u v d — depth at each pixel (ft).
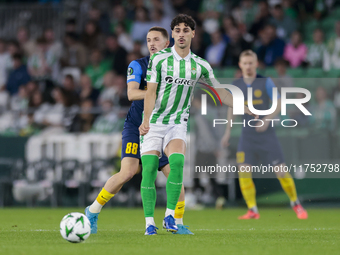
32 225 69.56
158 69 50.98
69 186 128.16
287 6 174.81
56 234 53.67
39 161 129.70
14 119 138.92
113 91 156.56
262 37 161.48
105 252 36.52
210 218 87.66
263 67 156.15
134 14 189.37
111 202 127.65
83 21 189.78
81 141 128.06
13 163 130.93
